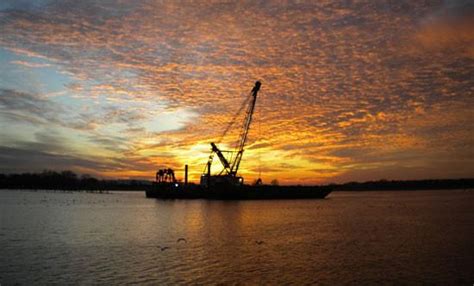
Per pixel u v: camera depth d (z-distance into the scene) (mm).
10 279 31359
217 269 34500
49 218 83750
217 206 130875
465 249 44250
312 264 36500
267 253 41781
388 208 127312
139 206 130625
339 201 192125
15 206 128375
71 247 45281
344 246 46469
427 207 132875
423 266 35719
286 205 140500
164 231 60938
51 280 31062
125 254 40906
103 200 180375
